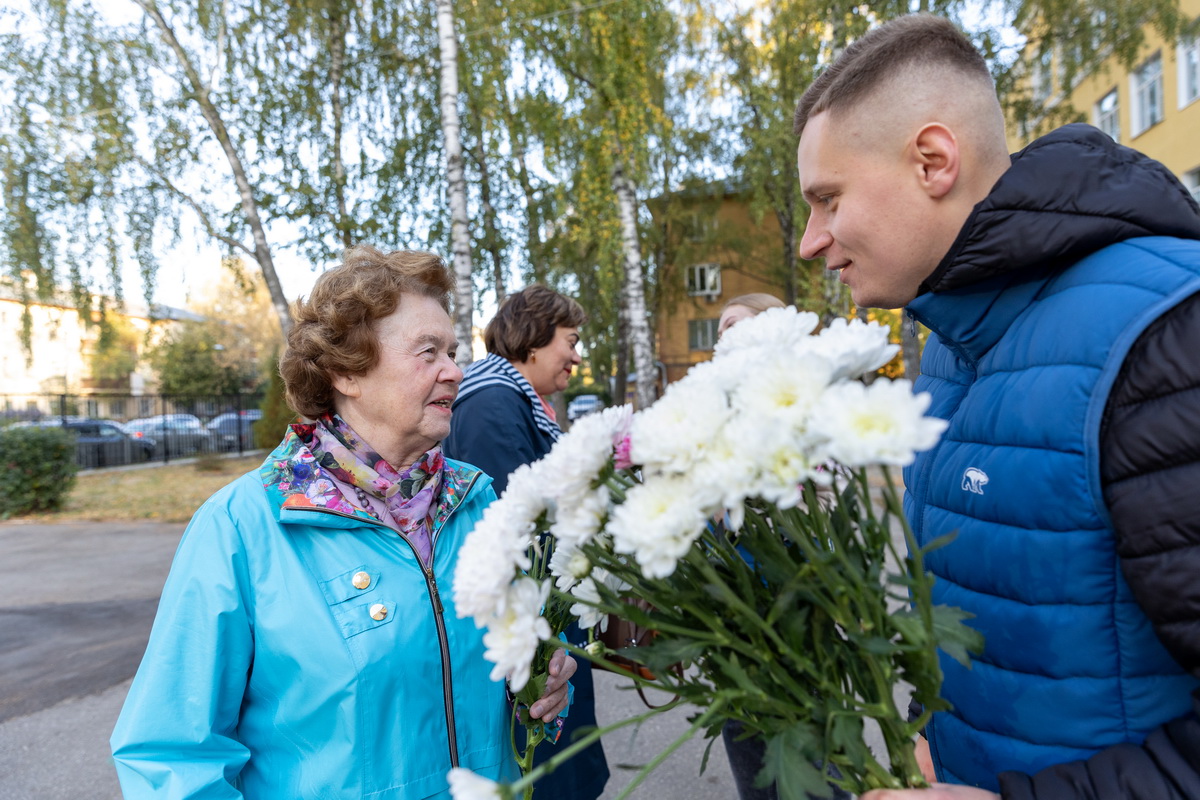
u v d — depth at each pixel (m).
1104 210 0.82
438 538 1.25
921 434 0.52
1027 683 0.83
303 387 1.24
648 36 8.95
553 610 1.08
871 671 0.68
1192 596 0.66
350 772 1.07
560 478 0.66
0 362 26.88
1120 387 0.73
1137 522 0.70
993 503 0.85
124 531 7.86
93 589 5.39
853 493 0.67
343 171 11.18
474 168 12.23
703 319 22.48
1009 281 0.91
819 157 0.97
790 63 12.81
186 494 10.82
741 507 0.59
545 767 0.60
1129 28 10.34
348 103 11.33
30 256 10.05
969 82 0.90
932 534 0.97
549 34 9.15
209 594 1.06
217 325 33.66
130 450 16.42
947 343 1.01
